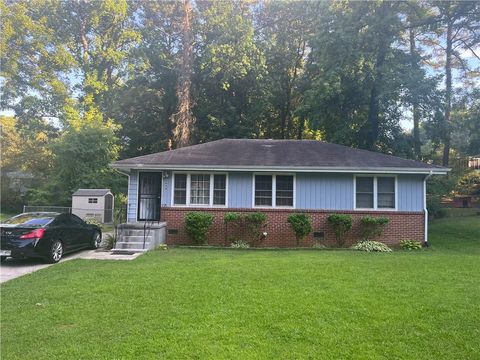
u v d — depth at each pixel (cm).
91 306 645
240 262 1023
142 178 1597
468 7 2259
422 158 2545
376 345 482
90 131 2684
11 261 1153
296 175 1527
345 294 695
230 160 1541
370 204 1516
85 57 3506
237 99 3334
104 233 1862
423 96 2139
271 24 3362
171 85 3397
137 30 3562
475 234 1944
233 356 452
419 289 730
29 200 2948
